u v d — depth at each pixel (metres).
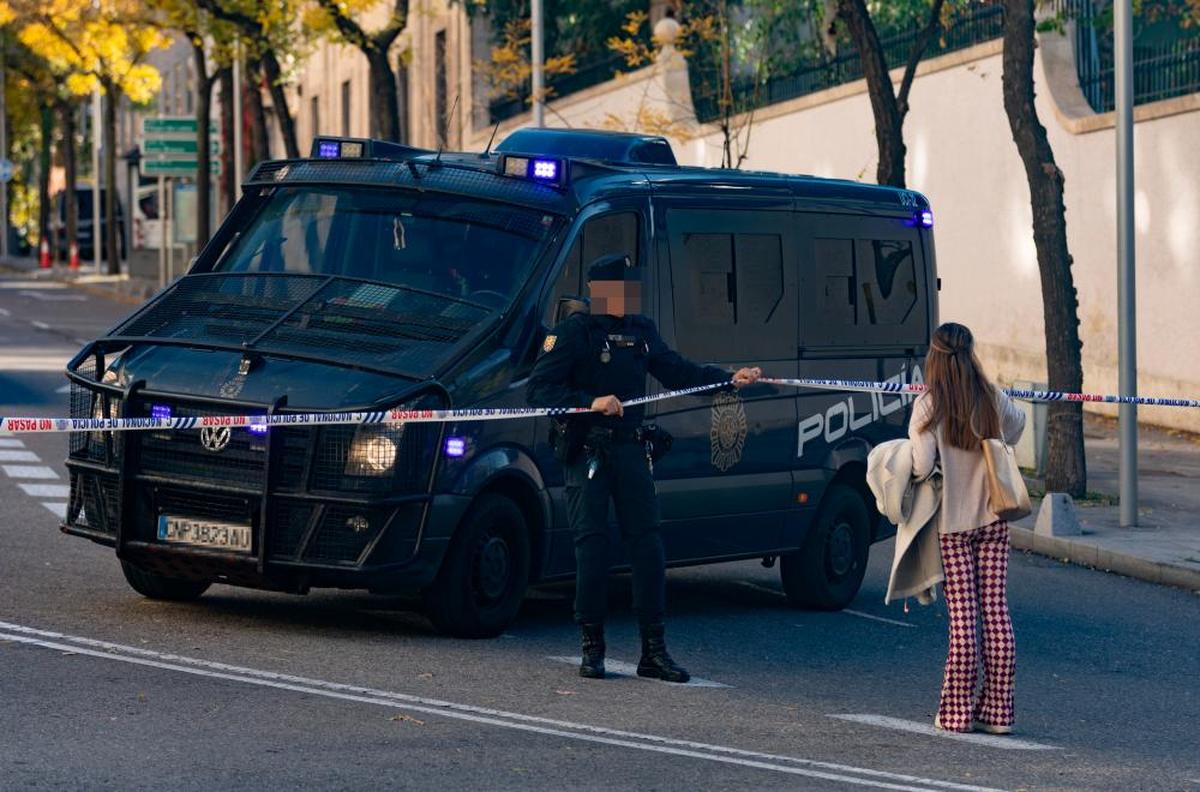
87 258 101.81
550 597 15.40
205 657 11.66
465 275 13.28
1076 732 11.16
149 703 10.19
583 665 11.84
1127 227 20.11
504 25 49.81
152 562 12.84
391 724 10.00
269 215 14.25
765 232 14.98
